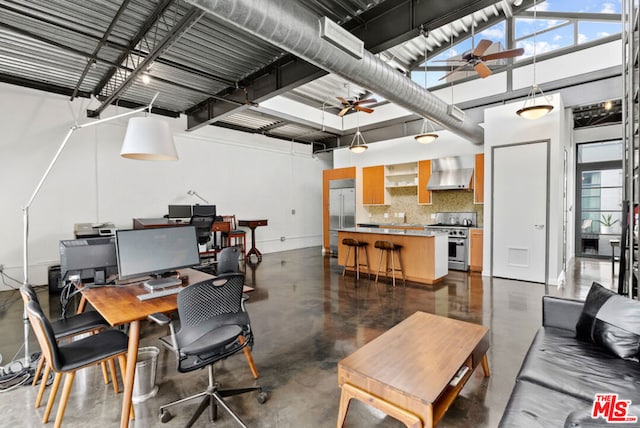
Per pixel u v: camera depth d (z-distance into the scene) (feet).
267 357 8.65
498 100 18.85
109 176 18.93
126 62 14.07
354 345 9.34
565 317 7.19
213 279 5.76
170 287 7.47
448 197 23.17
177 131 21.81
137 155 8.98
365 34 11.78
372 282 17.04
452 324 7.52
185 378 7.66
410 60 20.72
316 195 32.73
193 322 5.58
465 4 9.66
